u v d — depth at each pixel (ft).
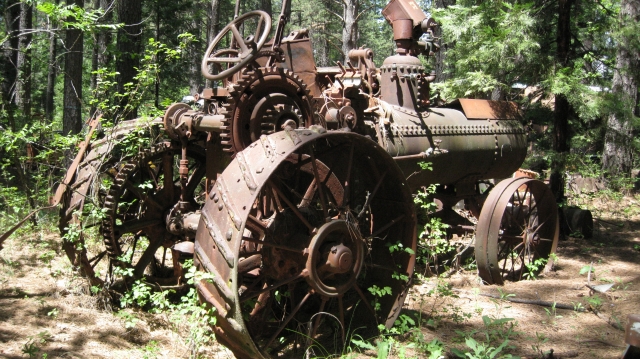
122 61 31.83
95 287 17.44
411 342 16.15
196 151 20.20
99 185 18.84
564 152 29.78
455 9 29.73
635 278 23.13
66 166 28.86
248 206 12.91
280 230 15.40
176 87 47.62
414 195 22.15
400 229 17.33
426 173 21.49
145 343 15.69
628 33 29.84
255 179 13.24
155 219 19.70
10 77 41.09
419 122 21.15
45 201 26.73
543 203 23.79
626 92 33.45
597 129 31.35
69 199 19.01
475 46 29.19
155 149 19.24
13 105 29.22
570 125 32.48
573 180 40.37
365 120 19.60
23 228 25.09
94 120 20.84
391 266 17.34
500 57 28.02
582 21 32.40
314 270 14.60
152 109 20.93
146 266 20.22
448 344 16.12
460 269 23.53
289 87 16.53
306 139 13.80
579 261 25.76
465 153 22.66
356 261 15.51
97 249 23.25
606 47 31.50
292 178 16.97
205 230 14.07
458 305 19.45
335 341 15.83
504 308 19.27
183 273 19.63
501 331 16.98
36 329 15.80
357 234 15.52
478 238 21.80
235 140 15.84
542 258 23.30
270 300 16.20
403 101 21.42
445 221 25.17
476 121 23.71
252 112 15.90
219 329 13.76
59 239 24.71
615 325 17.99
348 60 22.13
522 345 16.26
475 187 25.72
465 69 29.78
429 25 21.91
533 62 28.37
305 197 16.31
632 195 43.37
